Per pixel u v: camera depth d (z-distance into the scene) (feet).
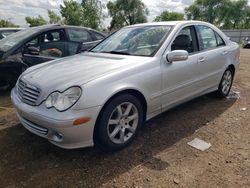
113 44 14.33
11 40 19.62
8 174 9.53
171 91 12.67
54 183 9.05
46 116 9.53
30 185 8.96
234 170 9.70
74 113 9.32
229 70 17.46
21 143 11.64
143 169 9.77
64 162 10.23
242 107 16.06
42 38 19.75
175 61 12.59
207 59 14.76
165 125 13.48
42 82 10.37
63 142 9.63
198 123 13.73
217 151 11.00
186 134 12.52
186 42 13.74
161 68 11.97
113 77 10.29
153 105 11.93
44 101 9.86
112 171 9.68
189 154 10.77
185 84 13.44
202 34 15.17
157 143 11.67
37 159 10.43
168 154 10.77
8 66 17.87
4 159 10.43
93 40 22.84
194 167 9.89
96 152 10.89
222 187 8.81
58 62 12.79
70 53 18.67
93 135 10.05
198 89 14.62
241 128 13.14
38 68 12.35
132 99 10.91
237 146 11.39
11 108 15.94
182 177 9.31
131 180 9.18
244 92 19.44
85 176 9.41
